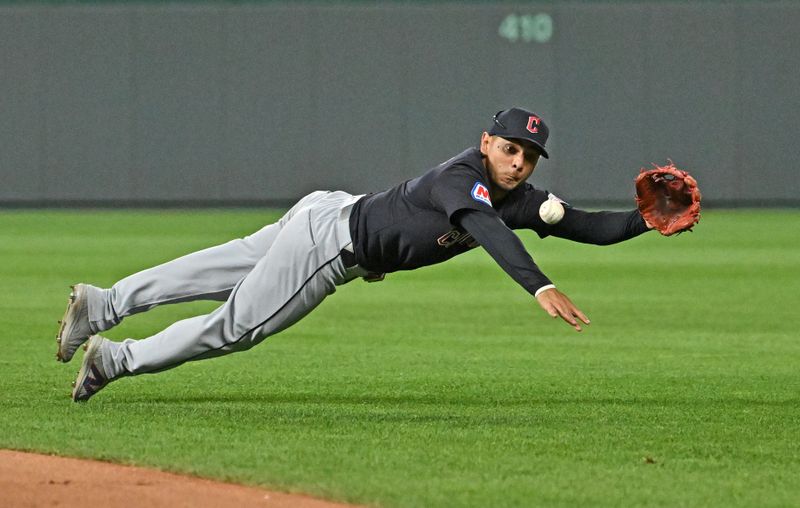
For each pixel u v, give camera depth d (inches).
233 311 879.1
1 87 3713.1
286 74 3718.0
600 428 906.1
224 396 1056.8
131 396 1047.6
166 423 894.4
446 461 773.9
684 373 1224.2
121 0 4030.5
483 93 3730.3
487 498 682.2
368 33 3718.0
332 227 855.7
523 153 823.1
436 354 1354.6
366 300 1923.0
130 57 3713.1
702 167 3725.4
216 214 3558.1
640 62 3705.7
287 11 3703.3
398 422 917.8
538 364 1283.2
